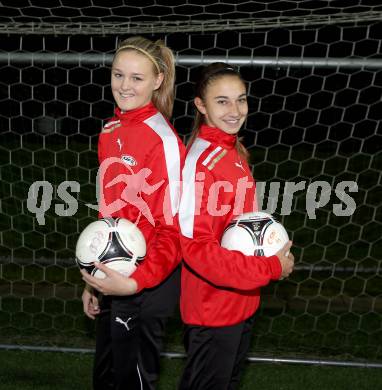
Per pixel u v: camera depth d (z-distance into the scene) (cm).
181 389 181
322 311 348
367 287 384
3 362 278
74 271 396
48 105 775
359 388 270
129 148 181
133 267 169
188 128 653
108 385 202
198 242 161
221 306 173
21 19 575
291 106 859
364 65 246
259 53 729
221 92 172
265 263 161
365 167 769
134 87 181
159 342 190
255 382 271
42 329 316
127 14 673
